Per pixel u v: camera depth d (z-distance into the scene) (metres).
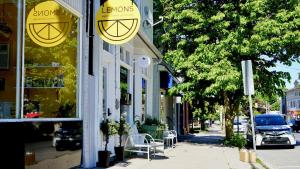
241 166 13.50
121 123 13.09
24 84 8.16
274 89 23.00
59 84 9.45
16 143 7.51
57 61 9.43
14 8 8.05
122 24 10.89
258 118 23.98
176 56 23.09
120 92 15.06
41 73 8.73
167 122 29.52
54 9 9.30
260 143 21.86
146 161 13.80
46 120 8.55
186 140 27.66
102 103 12.42
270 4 21.48
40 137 8.26
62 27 9.69
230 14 21.64
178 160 14.71
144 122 19.50
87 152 10.95
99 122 11.85
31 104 8.30
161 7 25.00
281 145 22.80
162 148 18.59
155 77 23.08
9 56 7.88
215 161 14.70
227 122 23.48
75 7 10.36
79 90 10.55
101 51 12.09
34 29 8.59
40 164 8.20
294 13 20.84
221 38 22.19
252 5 21.05
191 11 22.33
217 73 21.16
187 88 22.98
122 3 10.91
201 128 50.88
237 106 23.58
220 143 24.53
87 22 10.94
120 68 15.14
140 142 15.66
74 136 9.94
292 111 95.12
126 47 15.86
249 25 21.70
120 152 13.34
